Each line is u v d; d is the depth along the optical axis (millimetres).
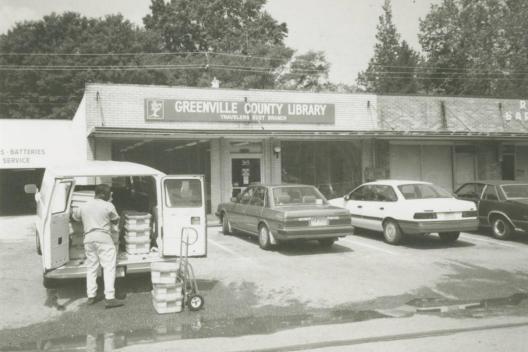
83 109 16453
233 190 17266
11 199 23844
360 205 13172
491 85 43062
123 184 9797
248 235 13727
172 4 47281
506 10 41625
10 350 5586
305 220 10781
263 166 17641
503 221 12742
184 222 7660
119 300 7543
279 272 9305
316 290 8062
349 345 5512
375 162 18953
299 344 5586
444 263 10008
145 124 16156
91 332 6145
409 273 9172
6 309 7168
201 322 6492
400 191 12172
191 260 10383
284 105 17812
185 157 16703
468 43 43312
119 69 38938
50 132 19859
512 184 13109
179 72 42094
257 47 43094
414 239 13008
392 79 47281
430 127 20031
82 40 40812
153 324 6422
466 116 20578
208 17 46312
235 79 41781
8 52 40969
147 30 45719
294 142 18094
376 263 10047
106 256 7207
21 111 39156
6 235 14281
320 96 18359
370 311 6922
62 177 7355
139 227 7812
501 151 20609
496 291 7906
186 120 16594
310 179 18281
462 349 5293
